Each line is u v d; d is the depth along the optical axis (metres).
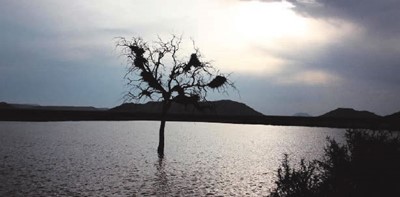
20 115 132.25
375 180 9.88
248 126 136.62
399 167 9.83
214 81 38.47
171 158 36.22
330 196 9.81
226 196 19.64
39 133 65.50
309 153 43.59
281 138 72.31
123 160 33.69
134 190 20.53
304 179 10.47
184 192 20.38
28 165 28.61
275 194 10.58
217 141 62.03
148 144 51.50
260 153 43.31
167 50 38.41
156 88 38.88
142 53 38.16
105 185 21.70
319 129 117.69
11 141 48.84
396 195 9.64
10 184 20.94
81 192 19.53
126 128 93.81
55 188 20.31
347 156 10.74
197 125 132.50
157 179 24.31
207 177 25.58
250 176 26.28
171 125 124.94
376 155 10.01
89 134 68.38
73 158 34.16
